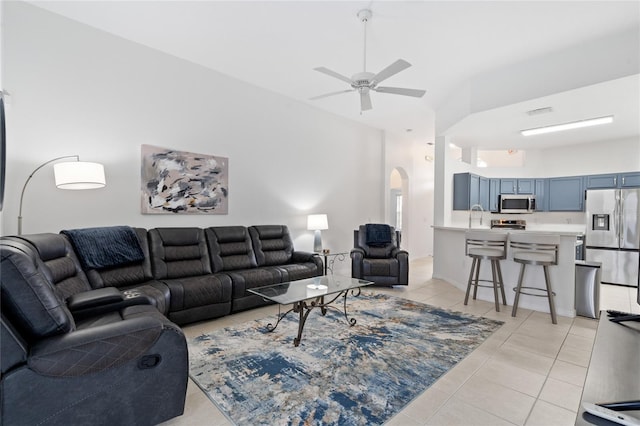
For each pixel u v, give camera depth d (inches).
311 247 219.9
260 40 135.0
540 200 264.7
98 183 111.8
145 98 142.7
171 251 137.2
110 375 59.6
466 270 182.7
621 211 203.2
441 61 147.5
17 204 111.4
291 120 205.5
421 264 282.5
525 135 217.2
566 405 75.0
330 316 137.0
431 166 342.3
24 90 112.4
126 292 105.4
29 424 52.9
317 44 136.8
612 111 162.4
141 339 62.6
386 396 77.9
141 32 130.9
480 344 108.4
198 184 160.4
